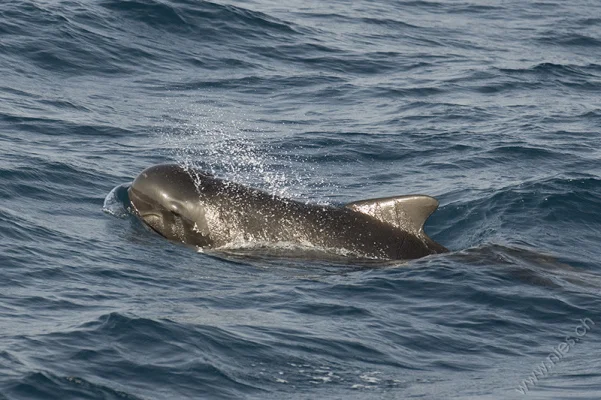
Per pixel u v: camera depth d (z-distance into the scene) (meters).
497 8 133.38
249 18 107.31
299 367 39.78
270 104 86.62
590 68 106.38
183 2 105.69
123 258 50.97
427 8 130.25
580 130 83.31
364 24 117.00
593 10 135.75
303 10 118.25
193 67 94.38
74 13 99.31
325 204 58.16
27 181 61.06
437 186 67.88
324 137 77.69
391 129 80.81
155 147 73.00
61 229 54.19
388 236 54.28
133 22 100.38
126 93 85.81
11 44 90.50
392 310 46.44
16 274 47.09
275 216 54.69
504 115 87.00
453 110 87.31
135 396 36.28
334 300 47.16
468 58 106.38
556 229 60.56
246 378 38.47
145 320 41.72
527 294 48.91
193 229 54.53
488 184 67.88
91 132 74.62
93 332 40.53
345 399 37.72
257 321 43.66
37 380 36.38
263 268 51.38
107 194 61.25
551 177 68.50
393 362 41.19
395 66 101.12
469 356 42.47
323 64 99.25
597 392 38.78
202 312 44.22
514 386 39.44
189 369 38.41
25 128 73.12
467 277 50.38
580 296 49.06
